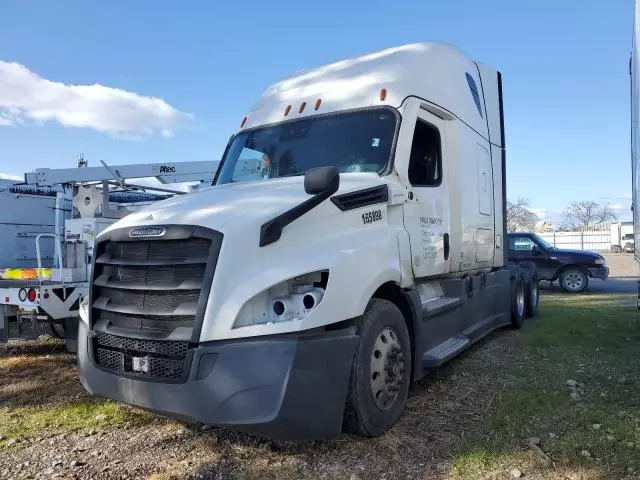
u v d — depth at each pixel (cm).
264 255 354
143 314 365
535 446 385
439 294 602
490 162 742
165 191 980
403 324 443
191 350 340
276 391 327
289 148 529
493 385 548
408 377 446
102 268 402
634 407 470
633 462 358
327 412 349
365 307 386
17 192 1081
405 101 509
